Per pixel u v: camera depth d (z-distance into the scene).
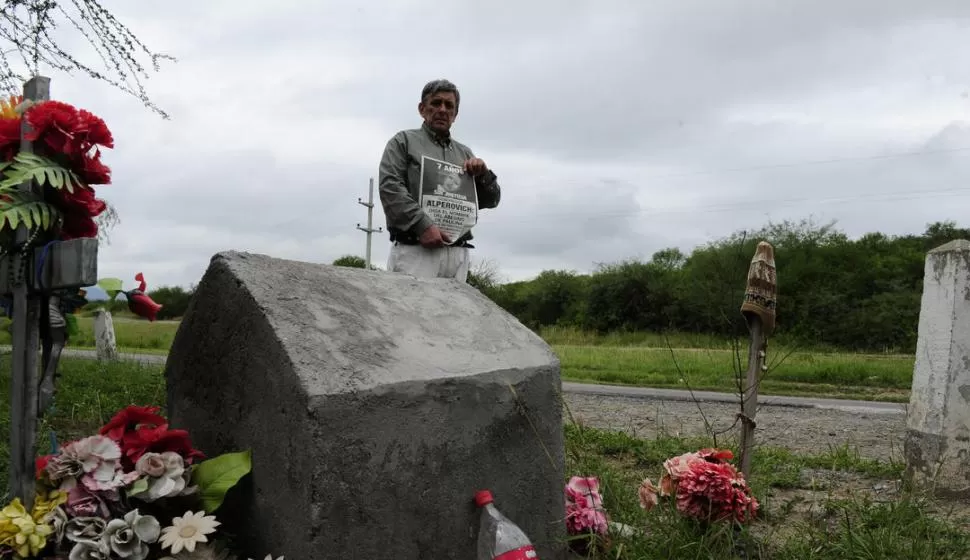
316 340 2.31
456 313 2.85
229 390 2.49
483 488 2.54
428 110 4.67
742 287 15.86
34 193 2.52
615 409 9.59
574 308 47.25
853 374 16.22
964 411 4.58
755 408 3.92
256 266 2.54
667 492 3.41
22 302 2.46
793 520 3.92
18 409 2.45
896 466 5.33
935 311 4.71
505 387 2.61
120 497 2.30
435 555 2.39
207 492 2.31
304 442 2.12
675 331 38.53
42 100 2.61
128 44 5.93
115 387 8.07
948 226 41.69
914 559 3.13
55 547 2.23
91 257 2.28
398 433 2.29
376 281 2.83
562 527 2.83
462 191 4.70
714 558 3.00
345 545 2.16
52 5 5.75
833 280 35.00
